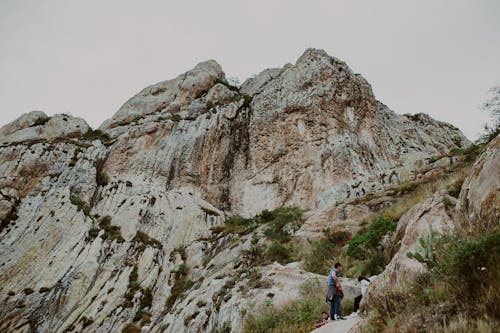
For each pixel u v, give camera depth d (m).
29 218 37.78
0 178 41.56
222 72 71.75
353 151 45.12
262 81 65.88
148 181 44.16
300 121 49.12
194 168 46.84
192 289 26.02
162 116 54.59
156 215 38.59
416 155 49.34
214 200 44.91
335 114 48.97
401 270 8.97
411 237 10.01
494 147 9.00
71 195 40.16
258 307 16.80
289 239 25.25
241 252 26.67
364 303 10.02
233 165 49.09
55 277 30.66
